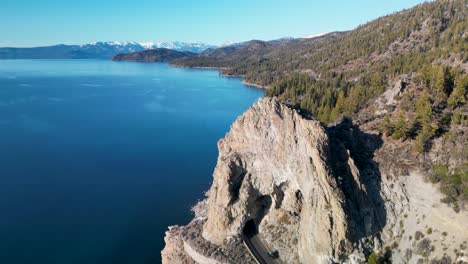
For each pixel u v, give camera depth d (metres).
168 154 188.12
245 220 93.19
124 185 148.75
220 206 92.00
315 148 84.00
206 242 92.50
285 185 93.25
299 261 84.88
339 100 159.38
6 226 115.19
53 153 185.00
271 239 91.75
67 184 148.12
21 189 141.62
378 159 93.50
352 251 79.44
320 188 82.38
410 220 82.75
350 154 91.00
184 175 160.50
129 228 116.62
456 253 73.81
